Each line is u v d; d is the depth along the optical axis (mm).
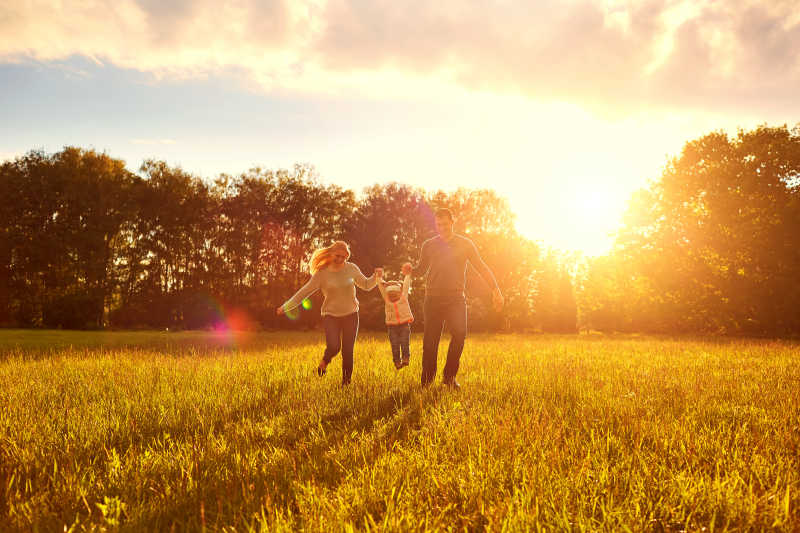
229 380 6586
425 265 6531
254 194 50406
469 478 2643
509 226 51156
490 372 7578
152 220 48312
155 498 2488
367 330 42906
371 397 5336
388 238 44969
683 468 2861
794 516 2150
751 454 3047
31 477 2877
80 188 45094
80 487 2598
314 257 6520
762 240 29203
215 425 4191
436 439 3504
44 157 46375
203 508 2238
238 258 50188
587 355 11445
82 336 23281
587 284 41938
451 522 2211
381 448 3184
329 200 52469
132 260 47625
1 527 2182
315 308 49469
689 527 2129
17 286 43406
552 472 2697
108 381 6508
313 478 2639
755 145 31516
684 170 34625
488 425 3766
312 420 4293
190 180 49906
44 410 4672
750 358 10367
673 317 34188
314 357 10164
